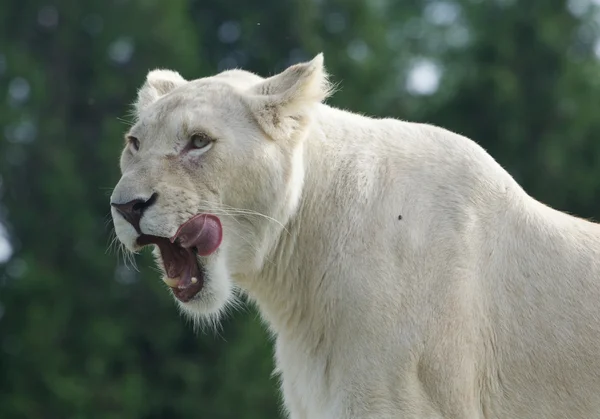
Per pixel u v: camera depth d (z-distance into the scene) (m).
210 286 14.07
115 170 56.25
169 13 62.09
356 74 63.34
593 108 64.62
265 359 48.84
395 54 72.69
